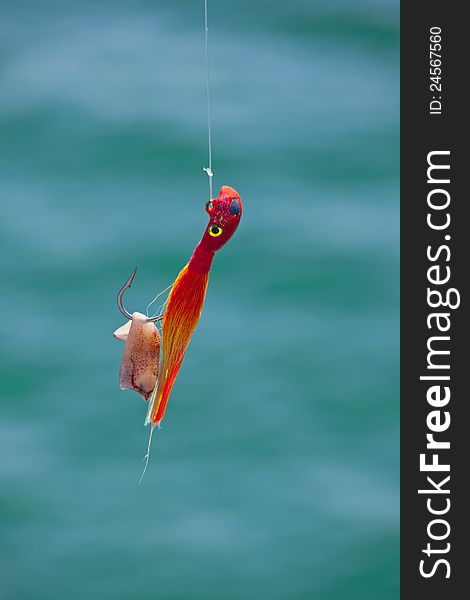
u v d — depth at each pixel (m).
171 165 7.00
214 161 7.00
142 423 5.63
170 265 6.40
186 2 8.18
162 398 3.83
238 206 3.80
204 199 6.79
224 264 6.40
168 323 3.82
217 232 3.80
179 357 3.83
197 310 3.82
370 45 7.89
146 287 6.29
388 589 4.81
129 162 7.03
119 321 6.16
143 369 3.83
